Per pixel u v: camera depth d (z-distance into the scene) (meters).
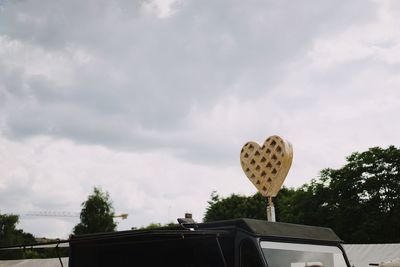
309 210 53.59
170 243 5.02
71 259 5.78
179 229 4.84
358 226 47.28
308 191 54.50
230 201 67.00
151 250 5.13
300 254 4.90
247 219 4.65
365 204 48.12
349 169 50.62
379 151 49.84
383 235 46.25
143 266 5.16
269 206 7.43
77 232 44.59
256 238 4.54
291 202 57.38
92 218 44.47
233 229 4.68
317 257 5.06
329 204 51.53
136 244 5.25
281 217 58.34
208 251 4.77
